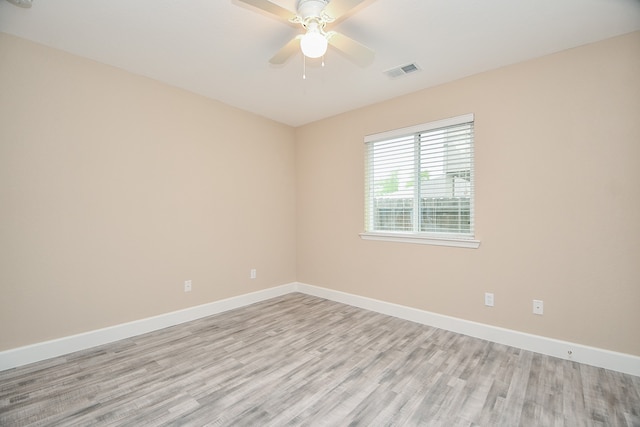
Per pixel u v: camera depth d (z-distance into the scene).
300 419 1.64
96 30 2.09
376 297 3.42
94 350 2.44
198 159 3.21
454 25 2.02
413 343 2.58
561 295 2.31
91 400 1.79
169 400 1.80
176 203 3.03
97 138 2.52
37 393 1.86
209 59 2.49
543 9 1.85
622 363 2.08
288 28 2.08
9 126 2.13
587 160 2.21
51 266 2.31
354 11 1.88
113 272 2.62
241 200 3.62
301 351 2.44
